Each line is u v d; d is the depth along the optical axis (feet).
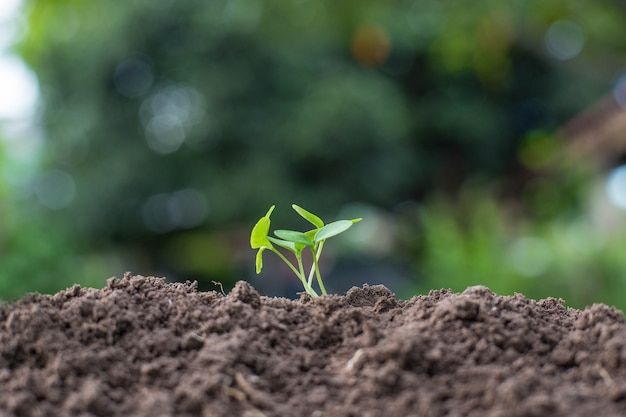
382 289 6.34
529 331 5.10
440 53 38.01
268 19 34.17
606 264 20.15
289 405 4.53
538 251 21.54
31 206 32.48
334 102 40.78
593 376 4.63
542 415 4.16
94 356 4.78
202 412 4.40
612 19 28.86
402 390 4.55
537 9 28.53
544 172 39.91
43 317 5.06
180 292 5.70
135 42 42.22
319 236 6.19
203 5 41.70
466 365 4.74
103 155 44.50
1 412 4.29
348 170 42.50
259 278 36.91
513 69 46.14
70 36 43.37
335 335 5.28
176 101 44.37
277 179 41.57
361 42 40.27
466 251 22.31
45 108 44.86
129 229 46.16
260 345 5.03
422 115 46.06
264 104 42.57
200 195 44.27
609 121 34.04
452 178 46.93
